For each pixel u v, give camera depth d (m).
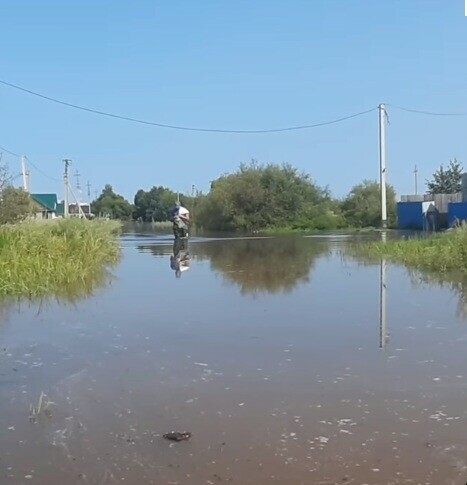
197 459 3.85
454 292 10.89
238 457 3.87
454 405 4.79
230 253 21.92
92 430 4.36
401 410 4.70
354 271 14.87
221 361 6.23
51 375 5.77
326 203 54.50
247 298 10.59
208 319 8.59
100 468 3.75
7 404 4.95
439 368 5.87
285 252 22.17
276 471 3.67
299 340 7.18
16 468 3.76
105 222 21.31
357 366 5.98
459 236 15.99
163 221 92.56
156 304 9.97
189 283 12.77
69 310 9.38
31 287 11.38
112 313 9.10
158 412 4.72
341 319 8.48
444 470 3.64
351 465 3.73
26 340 7.27
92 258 15.60
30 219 20.52
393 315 8.73
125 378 5.65
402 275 13.82
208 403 4.92
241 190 52.97
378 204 50.00
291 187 53.47
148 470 3.71
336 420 4.50
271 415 4.62
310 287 11.92
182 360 6.29
